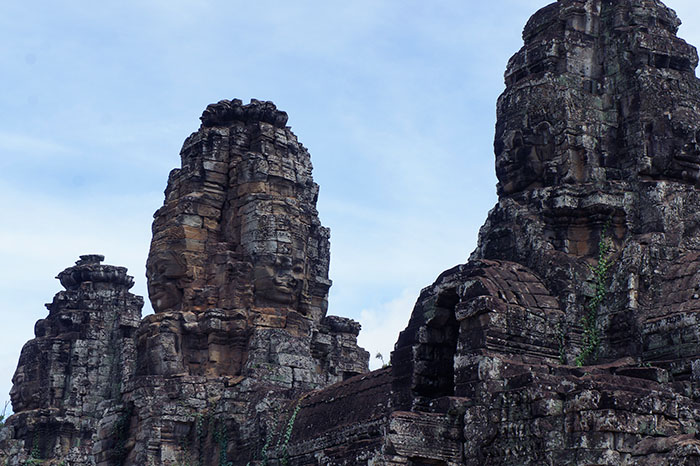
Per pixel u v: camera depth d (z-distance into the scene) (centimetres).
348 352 5250
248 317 4019
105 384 5494
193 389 3872
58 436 5309
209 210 4231
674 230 3112
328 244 4866
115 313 5625
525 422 2528
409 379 2927
